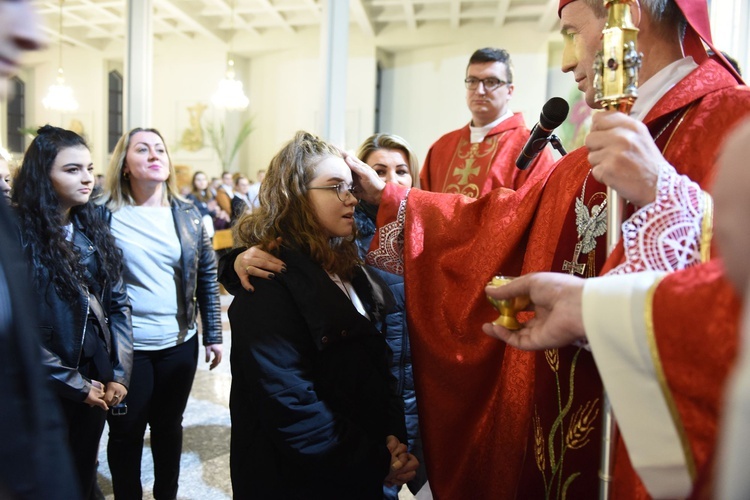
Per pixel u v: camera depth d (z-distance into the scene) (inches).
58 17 432.1
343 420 46.9
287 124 478.0
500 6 372.8
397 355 69.5
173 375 85.3
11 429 22.5
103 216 84.0
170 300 85.1
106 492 93.1
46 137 67.9
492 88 99.8
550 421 41.4
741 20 107.0
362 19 402.0
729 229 15.4
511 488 47.3
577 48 39.2
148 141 86.9
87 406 67.4
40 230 64.4
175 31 455.2
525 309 31.4
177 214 90.0
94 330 69.7
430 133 444.1
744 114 33.9
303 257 49.4
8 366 23.0
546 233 45.9
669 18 38.0
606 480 30.3
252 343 46.2
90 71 504.1
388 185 56.7
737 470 12.2
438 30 424.5
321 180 51.4
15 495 22.4
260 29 466.3
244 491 48.1
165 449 85.4
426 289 53.5
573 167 45.8
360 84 442.6
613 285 26.7
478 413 50.8
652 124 37.8
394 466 50.1
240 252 52.5
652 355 24.7
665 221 29.4
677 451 24.7
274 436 45.2
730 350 22.1
